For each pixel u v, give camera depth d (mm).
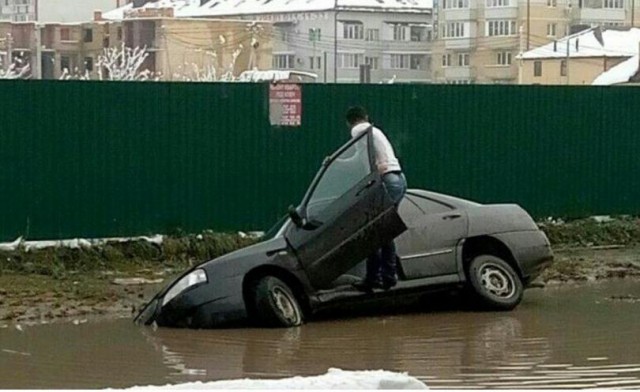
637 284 16047
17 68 52562
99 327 12547
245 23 64750
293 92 18266
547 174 20359
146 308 12773
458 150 19609
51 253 16344
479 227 13586
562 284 16016
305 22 68938
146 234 17312
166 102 17453
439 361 10570
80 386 9461
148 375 9945
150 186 17344
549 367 10266
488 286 13523
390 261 12914
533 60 63906
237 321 12359
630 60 58750
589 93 20656
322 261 12688
